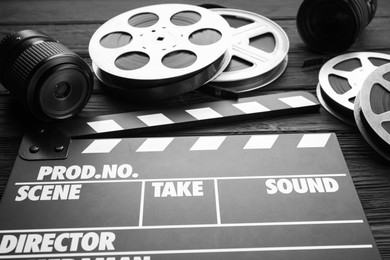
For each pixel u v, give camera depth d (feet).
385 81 1.59
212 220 1.34
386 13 2.16
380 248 1.29
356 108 1.58
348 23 1.81
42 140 1.57
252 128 1.64
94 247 1.28
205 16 1.89
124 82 1.70
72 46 2.00
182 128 1.65
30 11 2.21
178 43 1.78
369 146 1.57
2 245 1.28
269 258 1.25
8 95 1.77
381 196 1.42
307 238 1.29
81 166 1.49
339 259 1.24
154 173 1.47
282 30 1.94
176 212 1.36
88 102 1.75
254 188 1.42
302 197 1.39
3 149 1.57
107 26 1.88
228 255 1.26
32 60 1.52
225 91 1.72
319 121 1.66
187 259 1.25
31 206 1.38
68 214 1.36
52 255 1.27
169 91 1.69
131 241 1.29
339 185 1.42
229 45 1.77
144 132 1.63
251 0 2.28
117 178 1.45
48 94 1.55
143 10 1.95
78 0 2.29
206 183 1.43
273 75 1.84
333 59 1.82
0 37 2.03
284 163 1.49
